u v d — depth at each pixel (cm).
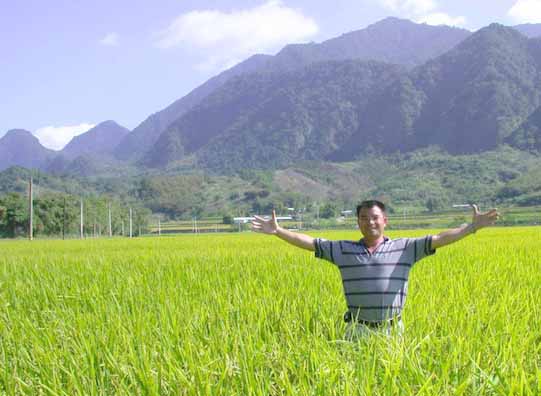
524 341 532
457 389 427
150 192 14375
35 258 1908
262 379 468
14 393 488
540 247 1711
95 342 570
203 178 15938
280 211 13238
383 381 447
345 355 531
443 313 644
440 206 12150
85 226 7888
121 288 945
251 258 1483
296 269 1123
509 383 448
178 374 474
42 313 767
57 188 16175
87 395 464
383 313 590
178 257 1652
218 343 561
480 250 1605
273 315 678
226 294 844
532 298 725
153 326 626
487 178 14212
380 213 597
